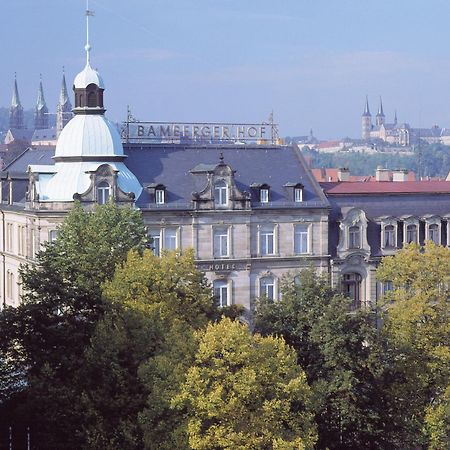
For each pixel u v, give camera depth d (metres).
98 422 94.56
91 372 99.12
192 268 112.62
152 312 105.19
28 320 105.00
